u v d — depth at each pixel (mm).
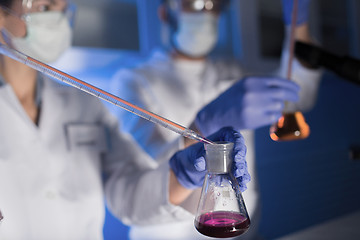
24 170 1022
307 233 845
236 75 1720
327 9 2311
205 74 1604
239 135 576
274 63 2072
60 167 1076
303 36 1204
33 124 1047
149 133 1345
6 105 1007
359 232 833
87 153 1124
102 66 1567
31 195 1021
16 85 1046
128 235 1575
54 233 1043
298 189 2289
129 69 1516
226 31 1938
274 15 2111
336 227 875
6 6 911
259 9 2020
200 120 870
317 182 2396
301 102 1542
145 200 955
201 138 550
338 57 851
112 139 1209
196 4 1405
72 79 542
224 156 521
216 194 524
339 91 2742
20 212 1002
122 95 1470
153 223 980
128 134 1252
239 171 526
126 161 1182
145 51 1715
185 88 1527
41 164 1046
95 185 1126
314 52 887
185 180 725
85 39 1534
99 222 1144
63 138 1096
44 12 964
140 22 1719
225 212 518
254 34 1961
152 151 1318
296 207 2256
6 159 998
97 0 1563
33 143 1040
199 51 1513
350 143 2783
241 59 1904
